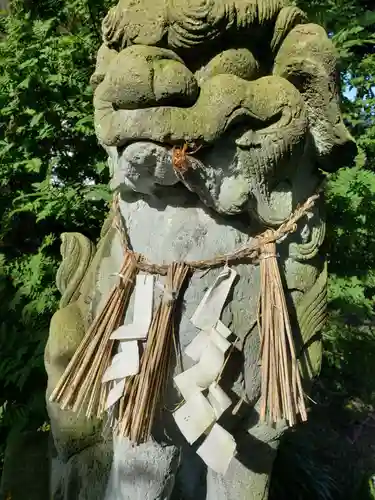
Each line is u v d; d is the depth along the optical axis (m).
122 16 1.02
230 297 1.08
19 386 2.12
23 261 2.37
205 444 1.04
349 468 2.30
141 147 0.97
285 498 2.00
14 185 2.51
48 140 2.42
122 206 1.17
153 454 1.12
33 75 2.24
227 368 1.09
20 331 2.37
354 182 2.25
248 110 0.98
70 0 2.43
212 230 1.08
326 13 2.41
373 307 2.88
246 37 1.03
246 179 1.03
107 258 1.22
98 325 1.09
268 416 1.12
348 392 2.86
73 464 1.25
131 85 0.93
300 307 1.17
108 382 1.08
